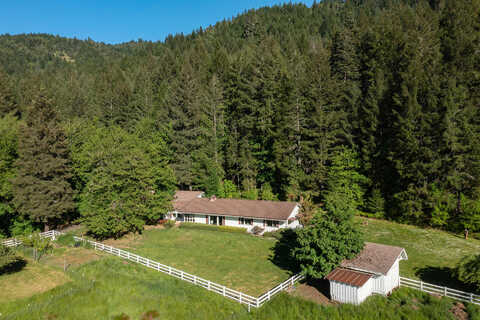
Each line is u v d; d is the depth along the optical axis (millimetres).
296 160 53969
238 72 63031
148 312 22688
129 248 38438
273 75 59500
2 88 70812
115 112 74125
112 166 42156
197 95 61719
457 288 26016
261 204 47094
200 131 59000
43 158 43219
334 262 25656
